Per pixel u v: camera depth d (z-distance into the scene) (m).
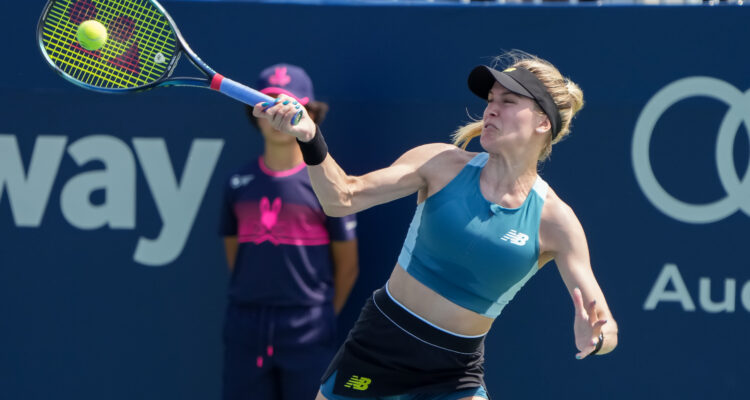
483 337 11.14
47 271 15.98
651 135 15.34
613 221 15.49
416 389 11.15
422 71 15.61
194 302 16.02
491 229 10.27
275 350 14.58
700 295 15.45
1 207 15.89
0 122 15.78
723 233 15.35
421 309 10.73
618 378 15.61
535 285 15.71
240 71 15.69
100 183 15.89
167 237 15.95
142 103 15.82
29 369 16.09
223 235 15.26
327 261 14.90
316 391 14.61
